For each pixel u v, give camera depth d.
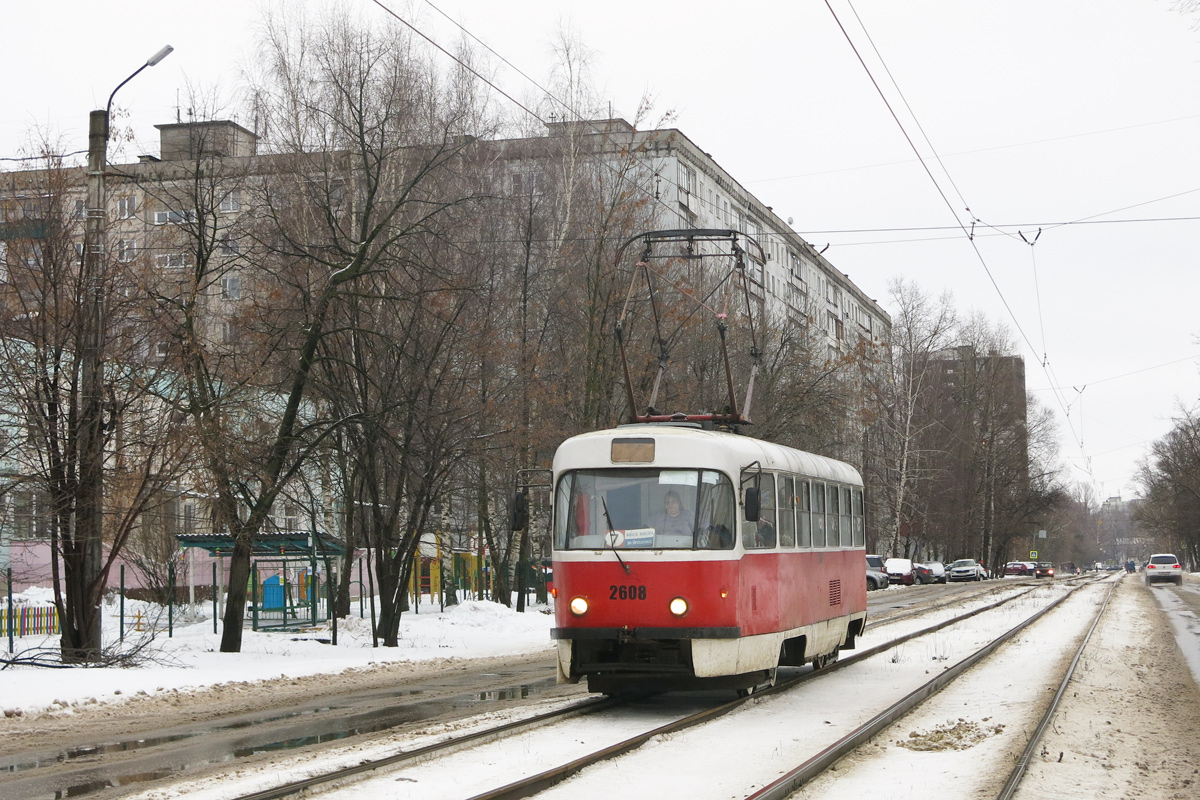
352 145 25.44
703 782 9.23
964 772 9.55
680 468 13.46
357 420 21.88
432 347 23.19
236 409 20.56
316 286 22.09
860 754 10.47
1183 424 81.62
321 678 18.19
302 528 29.84
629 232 30.86
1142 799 8.69
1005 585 62.59
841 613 18.03
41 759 10.78
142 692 15.45
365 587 40.81
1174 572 61.09
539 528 38.59
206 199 21.55
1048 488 85.81
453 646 24.64
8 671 16.22
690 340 36.09
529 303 32.88
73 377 17.66
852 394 46.03
